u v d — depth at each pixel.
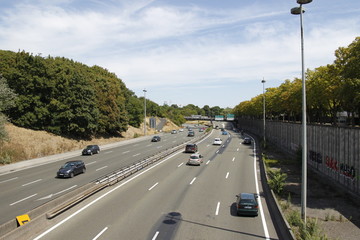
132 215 18.98
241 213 19.08
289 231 15.09
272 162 41.78
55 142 56.12
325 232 17.34
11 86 56.31
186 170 35.88
